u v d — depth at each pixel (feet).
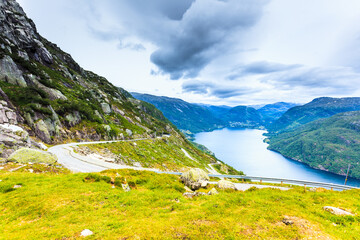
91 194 57.57
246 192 71.72
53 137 208.33
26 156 97.60
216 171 480.23
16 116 175.63
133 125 514.68
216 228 37.55
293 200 57.06
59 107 261.03
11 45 328.08
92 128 300.40
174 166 324.80
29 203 49.29
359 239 34.99
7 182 62.90
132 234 34.88
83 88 508.94
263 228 38.65
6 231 37.24
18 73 247.50
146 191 64.95
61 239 34.24
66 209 46.75
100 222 40.86
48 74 395.55
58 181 67.05
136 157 278.46
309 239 34.96
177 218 42.14
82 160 148.36
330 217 44.75
